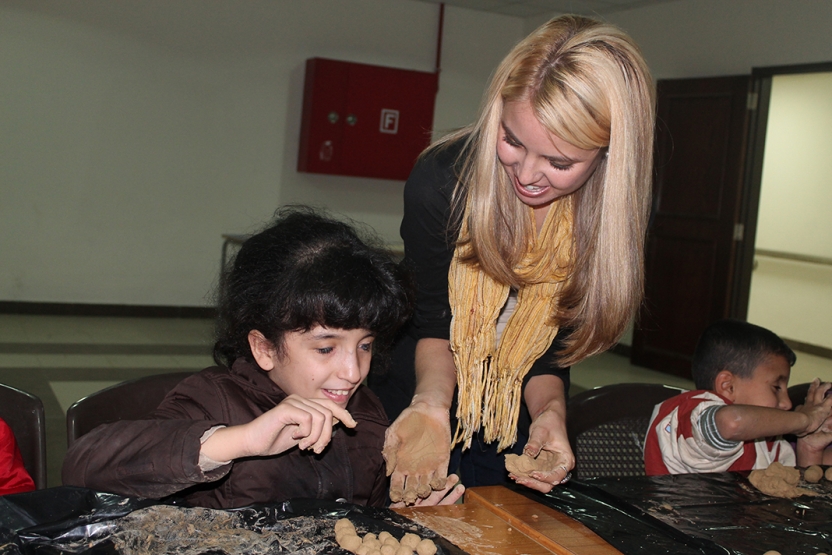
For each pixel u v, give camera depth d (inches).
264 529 37.4
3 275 218.8
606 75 40.6
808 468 54.4
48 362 174.2
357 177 255.0
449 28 264.8
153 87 228.2
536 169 43.4
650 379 208.5
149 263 234.2
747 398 64.6
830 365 263.6
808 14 187.6
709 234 208.5
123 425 40.8
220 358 50.7
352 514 39.8
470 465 65.9
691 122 212.8
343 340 43.3
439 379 54.1
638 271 49.1
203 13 231.0
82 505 36.7
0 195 215.9
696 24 218.4
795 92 283.0
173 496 44.3
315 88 237.6
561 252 53.2
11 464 47.5
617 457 66.6
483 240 50.4
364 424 50.9
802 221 283.3
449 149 54.3
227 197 241.3
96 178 225.5
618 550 39.4
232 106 238.2
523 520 42.8
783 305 288.8
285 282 42.1
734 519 44.7
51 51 215.9
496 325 57.9
